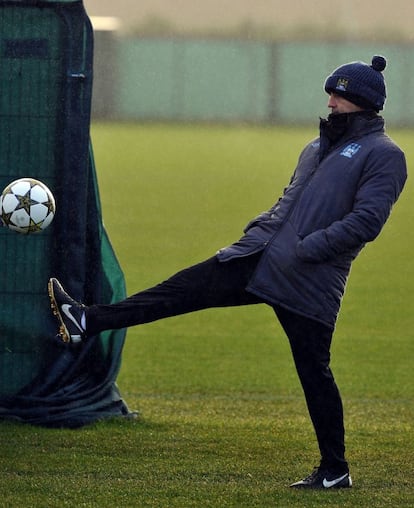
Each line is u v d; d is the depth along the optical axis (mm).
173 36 170625
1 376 26828
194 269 21938
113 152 117625
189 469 22719
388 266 58031
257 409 29609
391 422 28141
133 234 66062
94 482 21578
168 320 44094
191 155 115875
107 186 90062
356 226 20797
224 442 25109
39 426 26109
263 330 42469
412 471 23016
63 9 26391
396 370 35781
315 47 172125
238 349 38812
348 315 45281
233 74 169500
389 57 168375
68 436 25234
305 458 23844
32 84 26547
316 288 21281
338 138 21672
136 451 24078
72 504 20109
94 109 164375
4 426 25953
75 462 23000
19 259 26828
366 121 21469
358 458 24062
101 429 25953
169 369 35250
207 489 21281
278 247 21375
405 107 164625
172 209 77500
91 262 27219
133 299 21953
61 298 21875
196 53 169125
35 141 26625
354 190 21219
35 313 26906
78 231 26797
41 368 26922
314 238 20938
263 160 111562
